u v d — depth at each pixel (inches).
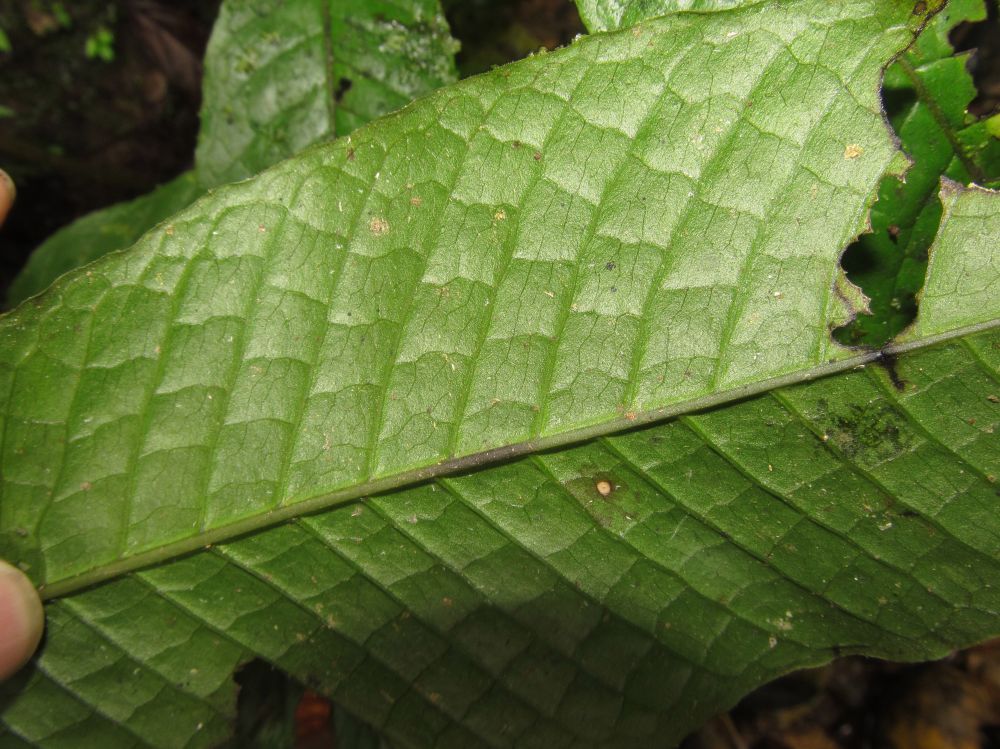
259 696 6.3
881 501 5.2
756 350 5.1
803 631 5.5
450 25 8.3
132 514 5.5
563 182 5.2
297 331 5.4
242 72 7.2
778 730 10.5
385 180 5.2
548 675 5.6
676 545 5.5
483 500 5.5
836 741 10.4
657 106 5.1
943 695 9.8
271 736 6.3
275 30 7.2
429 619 5.6
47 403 5.4
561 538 5.5
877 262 5.7
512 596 5.6
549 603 5.6
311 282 5.3
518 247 5.2
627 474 5.4
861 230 5.0
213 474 5.5
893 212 5.7
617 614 5.6
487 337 5.3
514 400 5.3
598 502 5.4
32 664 5.7
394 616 5.7
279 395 5.4
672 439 5.3
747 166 5.1
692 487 5.4
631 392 5.2
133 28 10.7
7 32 10.2
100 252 8.3
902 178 4.9
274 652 5.8
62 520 5.5
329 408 5.4
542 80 5.1
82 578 5.6
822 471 5.2
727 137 5.0
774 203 5.1
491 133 5.1
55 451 5.4
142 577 5.6
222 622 5.7
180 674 5.8
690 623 5.6
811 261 5.0
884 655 5.4
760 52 4.9
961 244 4.9
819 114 5.0
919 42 5.6
